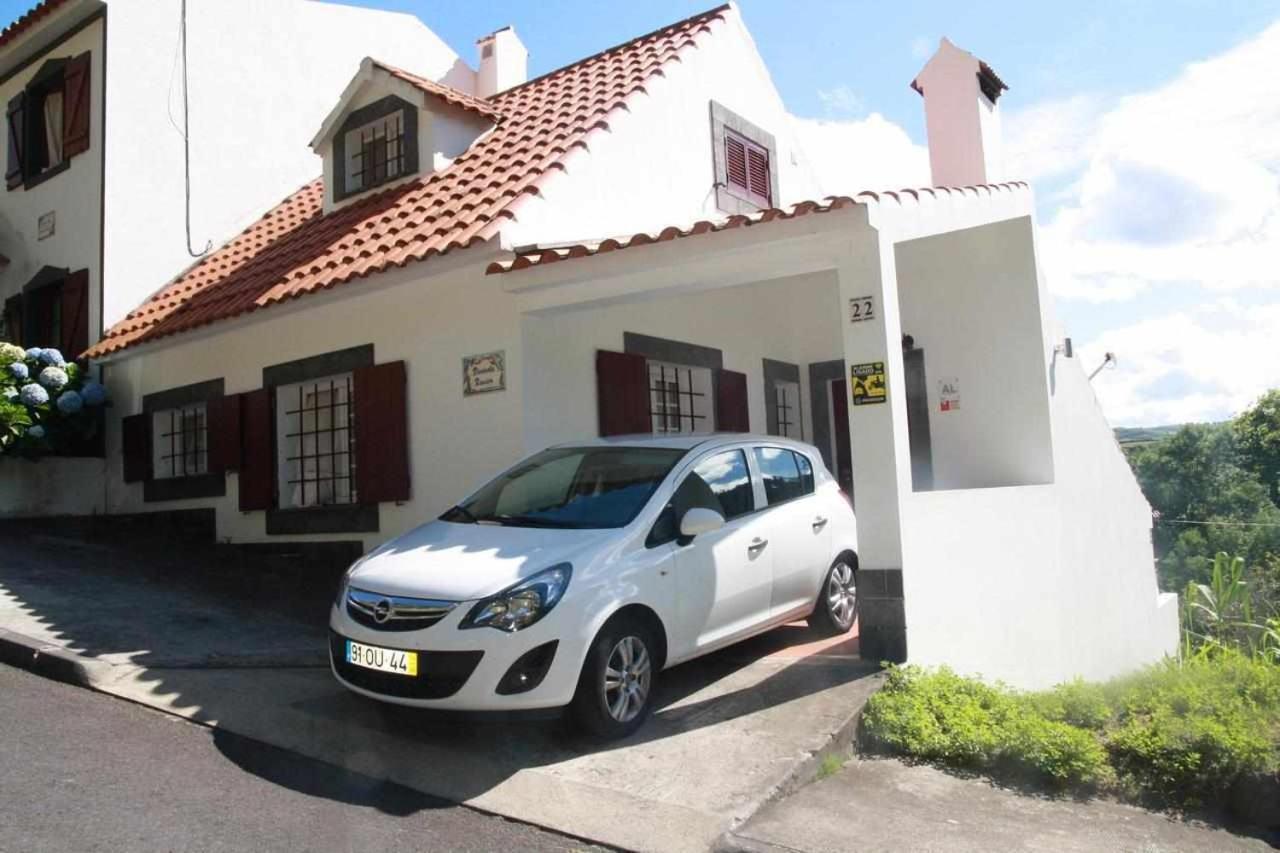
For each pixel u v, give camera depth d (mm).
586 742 4855
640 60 11078
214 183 13195
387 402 8648
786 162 12898
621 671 4945
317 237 10383
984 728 4934
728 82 11609
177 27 12938
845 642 6566
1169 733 4629
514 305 7797
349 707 5402
